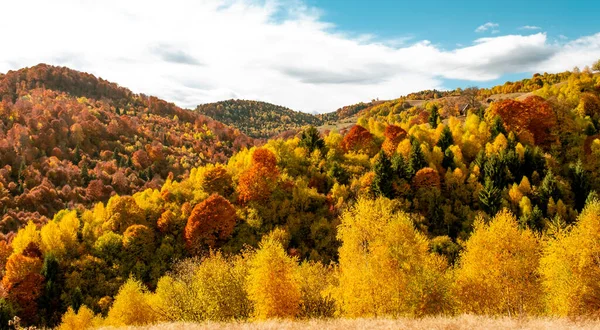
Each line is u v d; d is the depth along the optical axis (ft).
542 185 244.83
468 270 112.06
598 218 100.48
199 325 91.81
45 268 206.28
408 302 103.14
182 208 253.65
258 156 269.44
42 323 187.21
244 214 246.27
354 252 110.32
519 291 102.32
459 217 233.96
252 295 115.65
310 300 127.03
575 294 97.76
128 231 225.76
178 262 208.33
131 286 141.59
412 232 111.75
